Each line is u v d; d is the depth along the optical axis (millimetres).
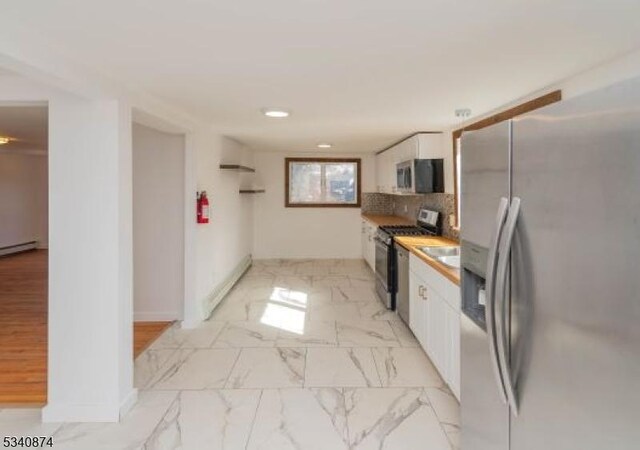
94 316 2359
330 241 7652
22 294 5359
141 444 2164
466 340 1822
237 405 2543
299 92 2635
